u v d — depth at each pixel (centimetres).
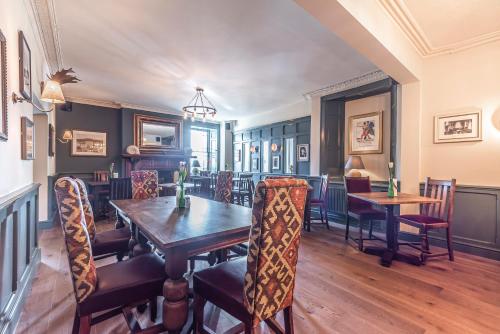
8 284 167
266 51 342
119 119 661
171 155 721
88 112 616
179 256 135
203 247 144
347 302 203
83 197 198
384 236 392
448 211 293
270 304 119
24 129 218
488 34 297
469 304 201
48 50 344
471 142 319
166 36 306
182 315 133
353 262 288
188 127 785
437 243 343
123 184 369
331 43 320
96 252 204
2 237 155
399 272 261
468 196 319
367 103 470
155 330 141
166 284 134
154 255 172
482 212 309
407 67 314
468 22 275
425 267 274
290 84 478
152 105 665
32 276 231
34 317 180
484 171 310
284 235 120
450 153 336
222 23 277
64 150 584
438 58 345
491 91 305
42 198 422
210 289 135
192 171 771
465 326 174
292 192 120
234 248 267
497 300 207
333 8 199
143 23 278
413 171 361
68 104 573
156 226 159
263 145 726
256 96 562
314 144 531
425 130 356
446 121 337
